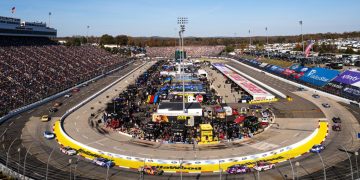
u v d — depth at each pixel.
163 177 48.41
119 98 105.94
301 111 88.69
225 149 59.78
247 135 67.19
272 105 97.25
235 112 86.81
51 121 80.69
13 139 66.38
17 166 52.03
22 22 170.25
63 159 55.56
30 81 117.75
